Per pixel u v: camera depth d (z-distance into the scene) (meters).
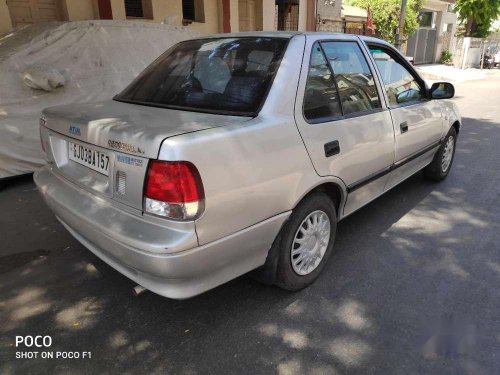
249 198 2.29
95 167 2.45
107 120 2.42
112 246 2.26
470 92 14.33
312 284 3.02
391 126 3.49
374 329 2.58
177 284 2.20
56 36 5.27
